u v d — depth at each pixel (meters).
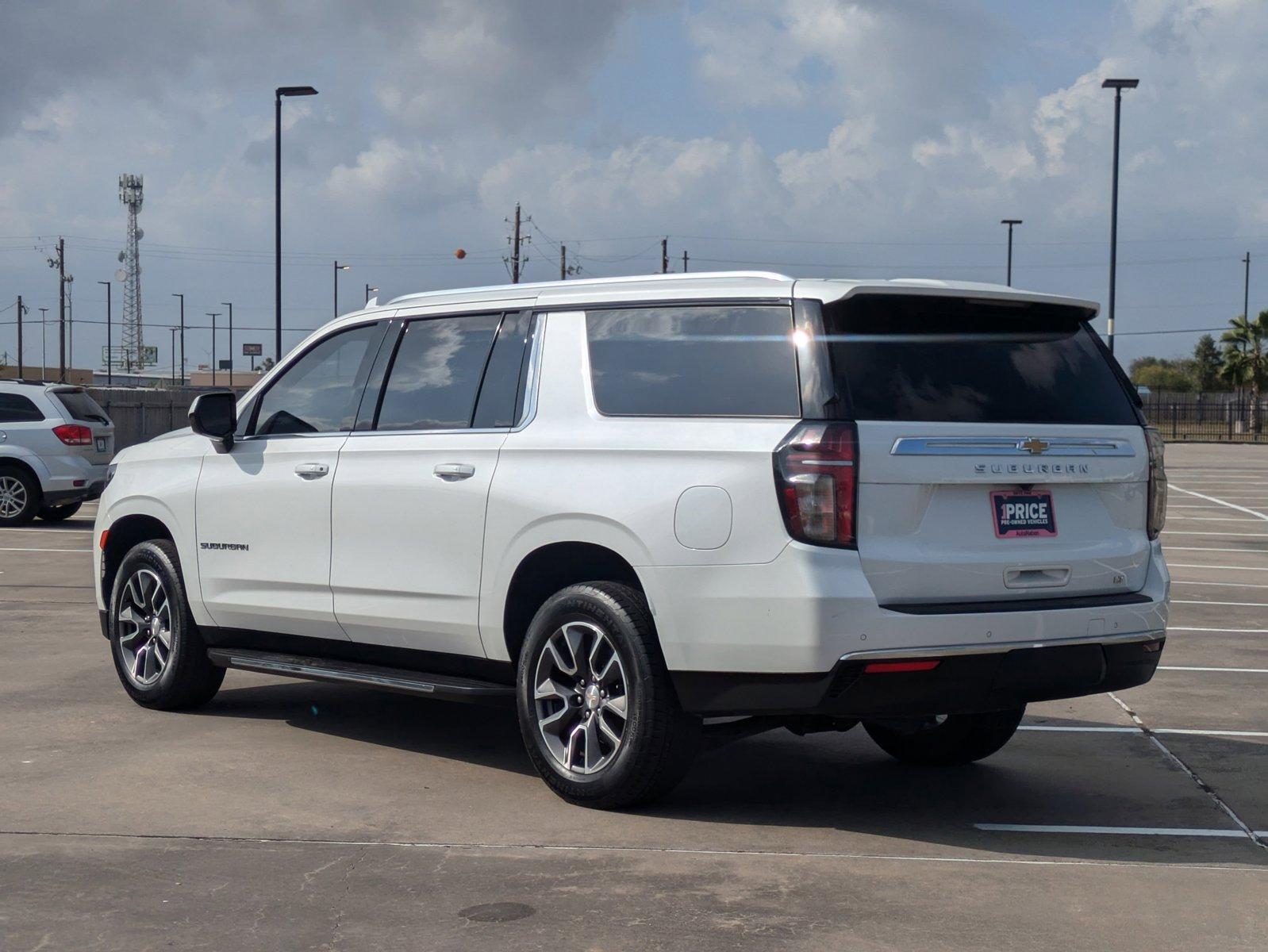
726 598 4.98
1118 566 5.44
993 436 5.14
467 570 5.81
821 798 5.75
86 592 12.11
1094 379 5.59
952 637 4.91
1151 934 4.12
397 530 6.08
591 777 5.38
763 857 4.86
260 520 6.68
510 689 5.73
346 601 6.30
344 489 6.30
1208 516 22.38
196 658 7.12
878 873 4.69
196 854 4.80
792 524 4.87
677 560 5.09
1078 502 5.37
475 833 5.11
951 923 4.20
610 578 5.59
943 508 5.03
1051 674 5.15
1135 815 5.55
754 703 4.99
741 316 5.26
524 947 3.96
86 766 6.05
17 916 4.18
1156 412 66.06
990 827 5.32
